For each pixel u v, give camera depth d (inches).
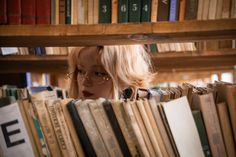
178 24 36.4
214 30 36.3
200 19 37.4
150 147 32.0
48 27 38.0
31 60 76.2
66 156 32.3
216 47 75.9
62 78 103.4
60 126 32.4
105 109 32.2
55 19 39.5
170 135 32.1
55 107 32.4
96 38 39.9
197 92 35.8
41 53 75.9
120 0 38.3
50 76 103.5
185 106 33.0
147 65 49.4
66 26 37.8
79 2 39.1
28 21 39.1
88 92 45.7
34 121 32.1
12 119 31.7
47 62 80.0
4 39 41.5
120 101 32.5
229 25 35.8
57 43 45.2
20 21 38.9
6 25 38.5
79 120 32.4
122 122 31.9
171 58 78.8
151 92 37.8
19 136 31.8
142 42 45.1
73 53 48.6
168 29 36.5
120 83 45.4
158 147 32.1
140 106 31.9
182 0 37.6
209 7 37.1
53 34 37.8
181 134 32.3
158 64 90.4
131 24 36.8
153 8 38.0
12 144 31.9
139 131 31.8
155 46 75.9
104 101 32.6
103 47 44.6
